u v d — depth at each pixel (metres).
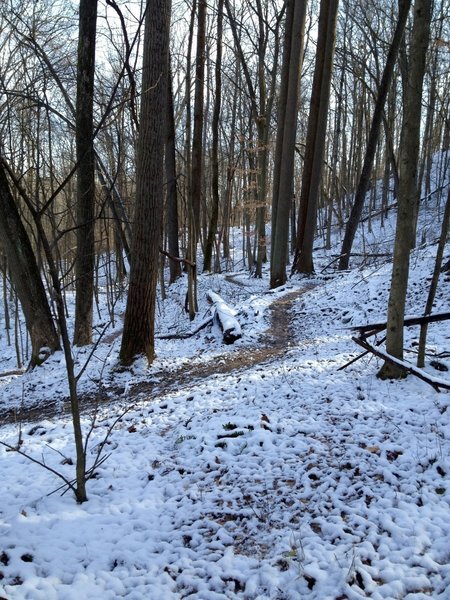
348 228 17.00
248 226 22.69
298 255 17.53
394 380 5.64
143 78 7.74
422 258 13.04
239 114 25.17
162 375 8.39
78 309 10.01
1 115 9.55
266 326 11.31
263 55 17.88
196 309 14.57
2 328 19.47
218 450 4.49
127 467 4.38
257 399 5.75
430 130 24.38
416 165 5.03
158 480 4.16
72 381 3.52
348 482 3.79
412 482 3.69
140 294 8.48
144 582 2.93
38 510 3.64
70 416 6.69
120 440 5.02
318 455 4.22
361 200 16.59
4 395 8.41
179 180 22.44
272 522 3.44
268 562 3.02
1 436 5.80
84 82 8.39
